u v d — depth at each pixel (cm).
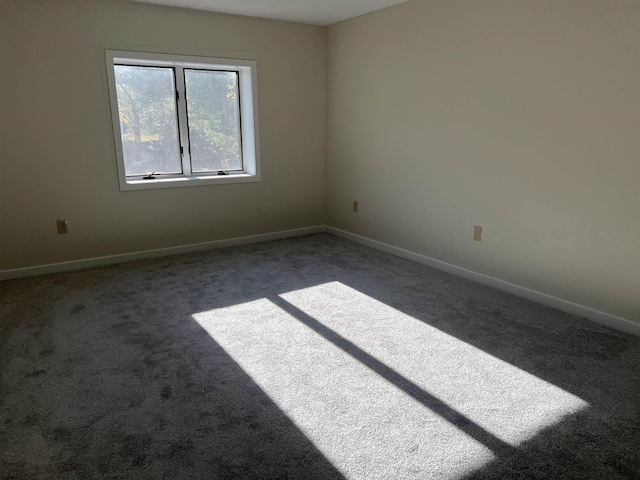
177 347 244
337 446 170
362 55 418
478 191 332
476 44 314
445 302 304
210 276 358
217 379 214
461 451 167
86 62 350
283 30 436
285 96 452
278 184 468
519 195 305
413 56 366
